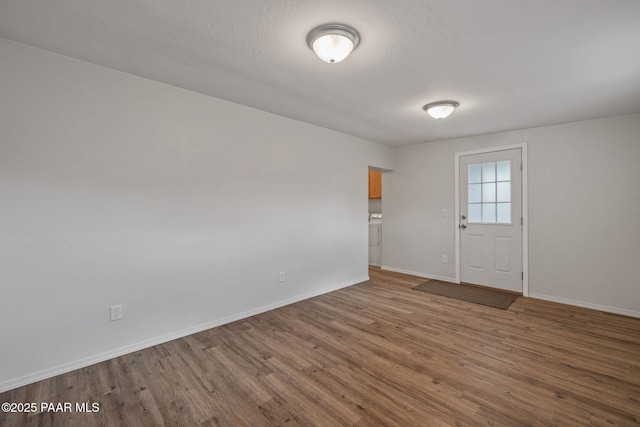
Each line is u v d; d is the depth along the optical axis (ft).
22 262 6.42
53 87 6.77
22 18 5.52
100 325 7.41
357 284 14.65
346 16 5.41
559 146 12.05
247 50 6.65
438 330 9.34
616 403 5.89
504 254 13.52
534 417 5.50
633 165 10.61
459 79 8.04
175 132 8.64
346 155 14.14
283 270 11.52
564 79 7.98
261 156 10.73
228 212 9.84
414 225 16.55
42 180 6.64
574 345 8.34
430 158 15.83
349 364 7.33
